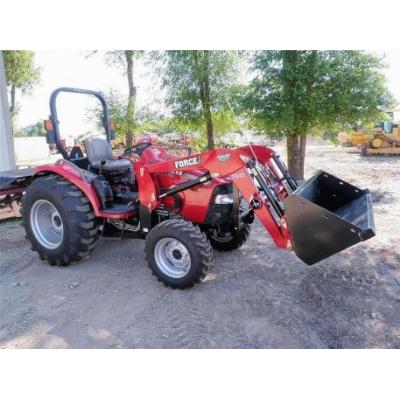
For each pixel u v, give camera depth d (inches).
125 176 190.4
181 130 397.4
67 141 366.6
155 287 155.3
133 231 175.5
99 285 158.2
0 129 302.0
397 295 142.9
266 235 215.5
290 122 310.5
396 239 202.8
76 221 168.4
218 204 158.4
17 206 252.7
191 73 359.3
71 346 116.6
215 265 173.9
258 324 126.4
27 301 145.2
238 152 143.4
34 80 721.0
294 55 320.2
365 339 117.6
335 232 124.3
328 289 148.4
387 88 322.3
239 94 340.2
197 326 125.9
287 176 167.0
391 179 390.6
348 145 757.3
